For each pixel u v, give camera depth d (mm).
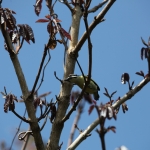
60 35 10859
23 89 9820
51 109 10305
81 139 10352
